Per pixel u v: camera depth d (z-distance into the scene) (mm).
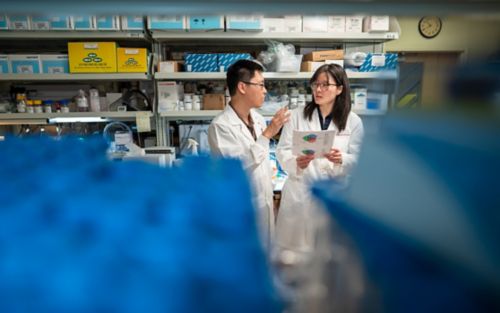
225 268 199
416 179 238
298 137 1468
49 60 2211
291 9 341
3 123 2336
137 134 2588
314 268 241
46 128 2426
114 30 2156
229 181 300
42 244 205
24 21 2066
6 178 295
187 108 2363
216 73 2270
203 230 228
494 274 211
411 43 3645
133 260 196
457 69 255
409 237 226
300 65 2359
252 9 342
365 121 323
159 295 182
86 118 2318
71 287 182
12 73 2186
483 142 235
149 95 2570
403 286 221
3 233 214
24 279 185
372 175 256
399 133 259
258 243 231
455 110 247
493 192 223
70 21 2107
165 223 229
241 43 2535
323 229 255
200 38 2266
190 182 297
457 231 222
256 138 1796
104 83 2615
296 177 1604
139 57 2229
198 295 187
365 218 239
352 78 2307
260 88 1658
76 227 220
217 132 1638
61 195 260
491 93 248
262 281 203
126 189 276
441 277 217
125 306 178
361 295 229
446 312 213
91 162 347
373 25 2270
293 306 223
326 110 1791
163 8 335
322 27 2273
